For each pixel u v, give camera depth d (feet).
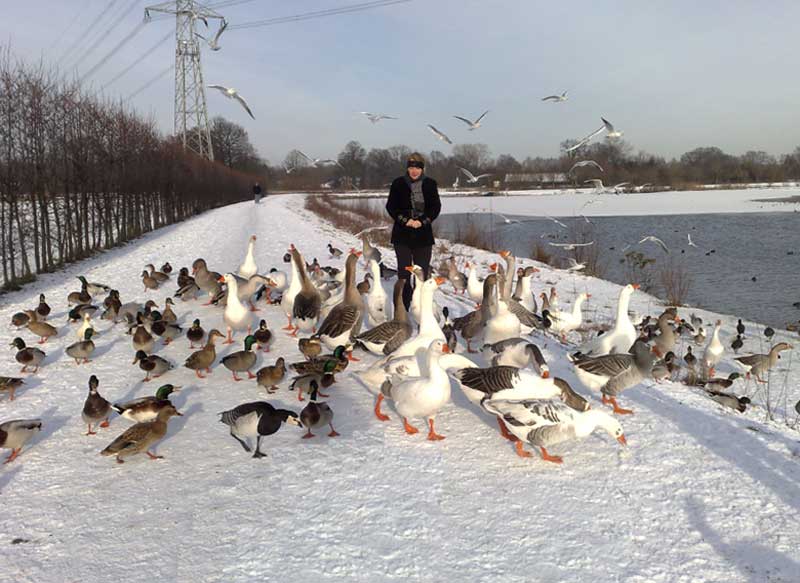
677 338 50.24
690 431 23.18
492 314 31.63
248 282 47.91
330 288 53.36
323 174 132.05
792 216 180.75
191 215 201.36
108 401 26.68
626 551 15.57
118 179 117.29
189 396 28.22
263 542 16.16
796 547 15.55
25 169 76.43
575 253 104.27
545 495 18.53
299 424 22.49
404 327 31.37
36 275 73.97
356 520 17.20
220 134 391.65
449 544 15.97
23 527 17.19
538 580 14.44
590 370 25.62
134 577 14.78
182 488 19.30
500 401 21.48
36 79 79.46
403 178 36.94
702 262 100.99
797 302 70.08
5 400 27.73
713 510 17.40
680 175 333.83
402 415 23.15
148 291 58.03
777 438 22.66
